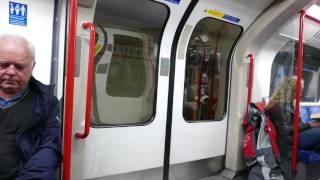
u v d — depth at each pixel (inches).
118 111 119.0
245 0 135.2
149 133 127.6
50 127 73.7
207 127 153.9
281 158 142.5
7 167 66.4
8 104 70.0
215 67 156.6
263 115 146.3
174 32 129.0
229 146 164.2
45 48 90.3
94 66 110.0
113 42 113.7
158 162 132.7
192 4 121.5
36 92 74.9
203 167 156.2
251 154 146.6
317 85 243.3
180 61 136.0
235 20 143.6
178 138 140.0
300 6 135.9
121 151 118.8
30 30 87.0
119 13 111.1
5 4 82.0
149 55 125.3
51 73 92.0
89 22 91.3
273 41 166.7
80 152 94.9
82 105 93.7
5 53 65.6
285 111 148.4
